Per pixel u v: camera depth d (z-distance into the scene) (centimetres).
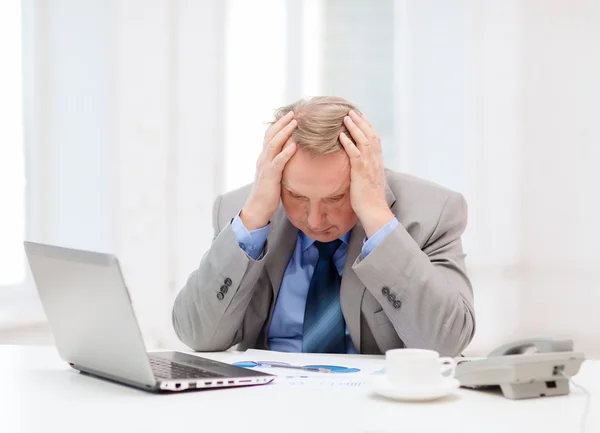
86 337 118
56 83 279
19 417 96
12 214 272
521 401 104
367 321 160
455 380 109
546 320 309
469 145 310
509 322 309
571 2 307
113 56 276
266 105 310
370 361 142
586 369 130
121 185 277
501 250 310
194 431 89
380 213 149
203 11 292
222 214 178
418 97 315
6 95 270
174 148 289
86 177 279
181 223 289
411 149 316
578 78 308
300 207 151
